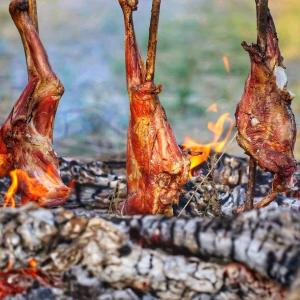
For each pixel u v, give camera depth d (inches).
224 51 479.5
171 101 385.7
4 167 165.8
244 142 159.8
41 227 129.3
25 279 134.4
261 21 155.9
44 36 516.4
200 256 129.2
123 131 336.2
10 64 446.3
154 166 159.6
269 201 162.4
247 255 124.0
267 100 158.9
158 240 130.0
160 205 160.2
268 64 157.8
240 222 127.0
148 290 131.6
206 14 565.3
